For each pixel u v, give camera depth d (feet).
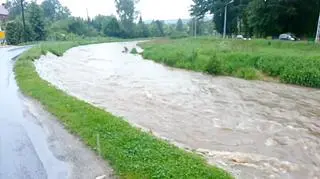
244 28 210.79
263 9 163.94
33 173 25.88
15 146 31.35
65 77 81.30
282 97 63.26
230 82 79.25
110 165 26.81
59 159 28.32
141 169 25.29
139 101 57.06
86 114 40.19
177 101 57.98
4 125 37.83
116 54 161.48
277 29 167.43
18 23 207.82
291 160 32.96
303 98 62.59
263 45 127.95
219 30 252.01
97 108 44.75
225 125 44.27
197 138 38.88
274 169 30.60
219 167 29.07
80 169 26.40
